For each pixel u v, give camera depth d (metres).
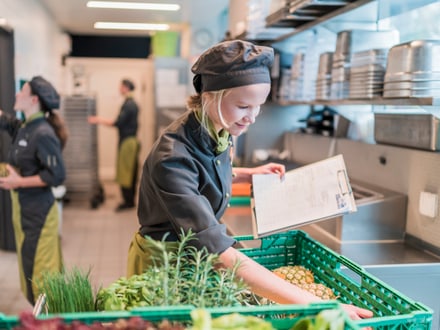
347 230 2.14
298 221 1.57
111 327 0.82
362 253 1.99
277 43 3.55
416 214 2.12
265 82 1.26
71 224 5.86
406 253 2.00
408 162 2.20
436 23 2.16
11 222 4.70
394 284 1.76
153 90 8.09
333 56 2.50
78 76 8.45
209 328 0.80
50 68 6.70
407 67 1.77
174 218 1.26
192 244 1.21
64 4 5.93
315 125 3.67
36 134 2.97
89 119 6.51
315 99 2.73
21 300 3.59
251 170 1.71
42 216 3.04
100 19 7.11
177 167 1.31
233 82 1.23
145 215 1.50
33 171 3.02
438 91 1.74
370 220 2.15
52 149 2.98
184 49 8.06
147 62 9.22
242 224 2.56
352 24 2.61
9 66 4.36
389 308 1.23
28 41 5.05
